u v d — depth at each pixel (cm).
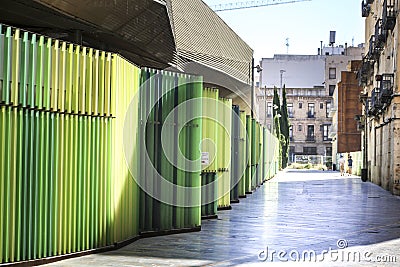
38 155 1017
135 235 1316
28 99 995
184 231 1455
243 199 2616
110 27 1736
